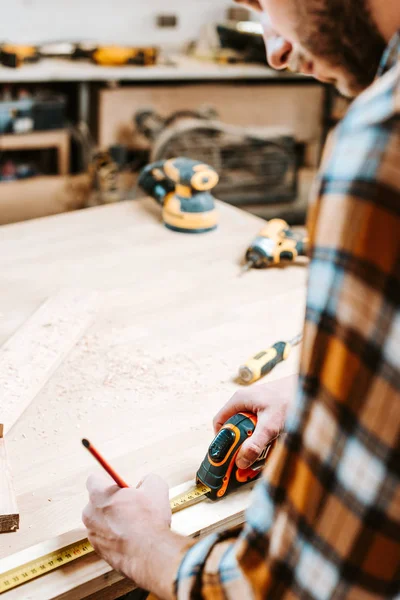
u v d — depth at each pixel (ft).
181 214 6.20
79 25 12.59
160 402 3.95
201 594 2.13
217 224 6.52
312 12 1.95
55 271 5.42
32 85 11.90
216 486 3.25
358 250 1.73
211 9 13.58
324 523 1.86
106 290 5.19
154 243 6.05
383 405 1.74
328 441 1.83
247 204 12.84
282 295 5.30
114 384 4.09
